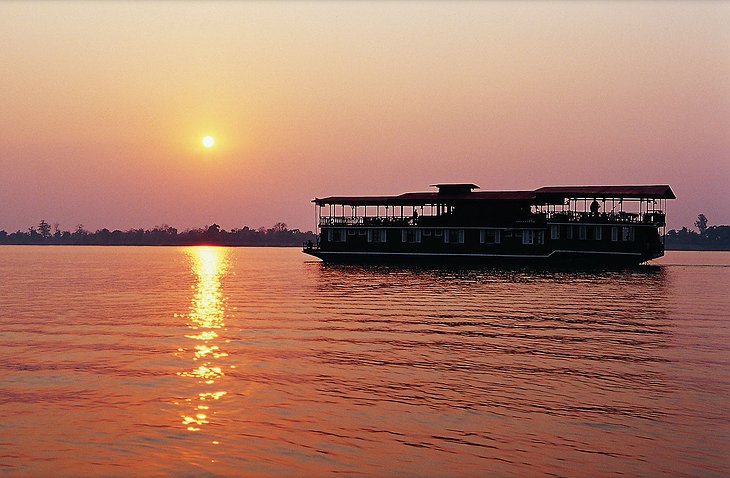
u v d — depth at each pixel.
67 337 37.06
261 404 23.05
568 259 95.94
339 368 28.52
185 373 27.67
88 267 130.88
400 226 103.62
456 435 19.86
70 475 17.19
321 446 19.06
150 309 51.19
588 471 17.34
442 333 37.88
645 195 93.06
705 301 54.66
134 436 19.88
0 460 18.09
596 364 29.12
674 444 19.12
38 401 23.44
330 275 87.94
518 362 29.61
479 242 99.38
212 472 17.36
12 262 156.88
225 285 78.12
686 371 27.67
